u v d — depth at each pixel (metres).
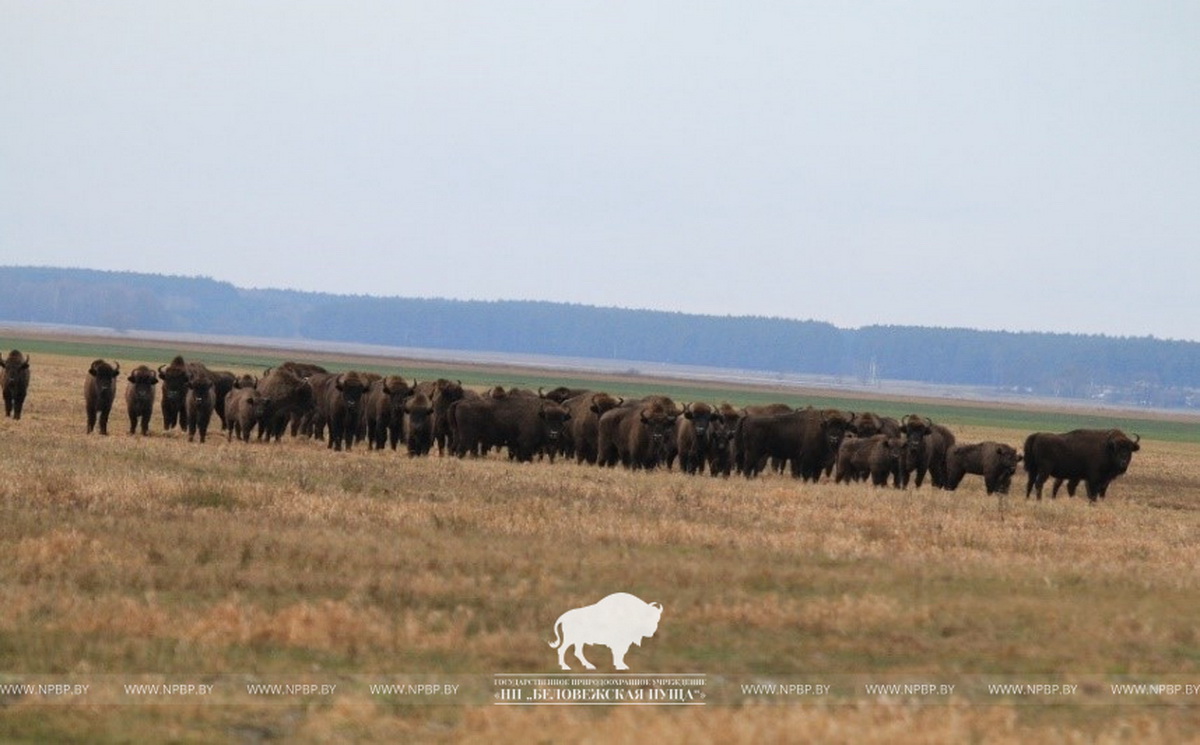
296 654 57.94
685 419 171.12
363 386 175.12
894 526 102.88
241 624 60.47
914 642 62.50
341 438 176.25
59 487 97.44
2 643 57.28
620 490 117.12
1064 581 80.25
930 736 47.31
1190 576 85.00
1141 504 169.50
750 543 89.06
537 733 47.59
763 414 173.38
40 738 46.62
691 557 82.44
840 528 100.00
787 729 47.34
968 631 65.19
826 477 186.88
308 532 84.44
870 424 186.25
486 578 72.31
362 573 72.69
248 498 96.81
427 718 50.25
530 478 125.31
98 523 84.00
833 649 61.16
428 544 82.38
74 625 60.19
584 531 89.94
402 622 62.72
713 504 110.62
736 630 63.81
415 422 170.12
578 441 180.00
